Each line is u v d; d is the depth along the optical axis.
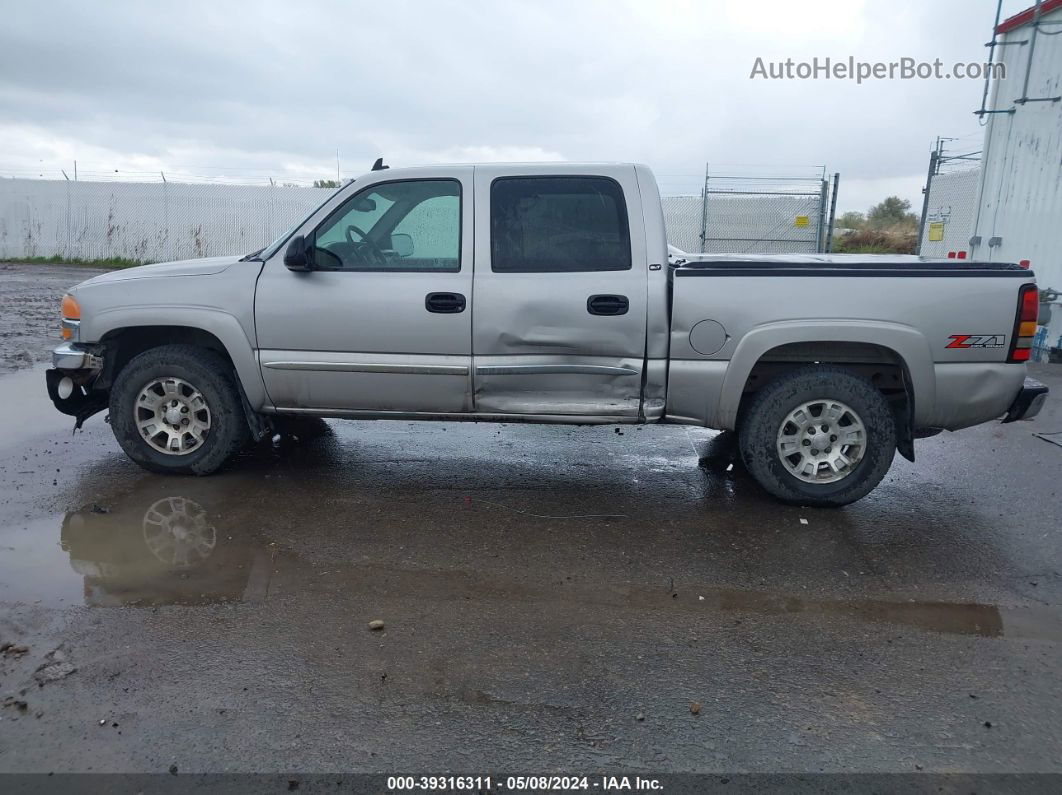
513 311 4.60
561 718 2.79
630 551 4.21
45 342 10.24
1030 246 10.06
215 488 5.01
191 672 3.02
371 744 2.63
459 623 3.44
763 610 3.60
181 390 5.04
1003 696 2.96
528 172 4.72
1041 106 9.78
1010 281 4.43
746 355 4.52
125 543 4.17
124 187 24.05
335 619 3.45
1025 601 3.72
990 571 4.03
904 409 4.78
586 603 3.64
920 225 12.73
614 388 4.70
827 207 18.16
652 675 3.06
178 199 24.09
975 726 2.78
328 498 4.90
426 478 5.32
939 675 3.09
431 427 6.69
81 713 2.76
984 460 5.91
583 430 6.69
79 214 24.31
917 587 3.85
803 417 4.68
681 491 5.15
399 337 4.72
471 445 6.14
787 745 2.66
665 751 2.62
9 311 13.00
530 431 6.62
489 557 4.11
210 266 5.03
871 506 4.93
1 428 6.29
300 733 2.68
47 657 3.10
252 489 5.02
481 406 4.82
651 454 5.97
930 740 2.70
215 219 24.20
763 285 4.48
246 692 2.90
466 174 4.74
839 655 3.23
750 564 4.07
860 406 4.59
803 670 3.11
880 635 3.39
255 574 3.86
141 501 4.77
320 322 4.76
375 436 6.36
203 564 3.95
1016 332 4.45
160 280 4.95
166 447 5.12
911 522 4.67
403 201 4.79
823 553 4.22
